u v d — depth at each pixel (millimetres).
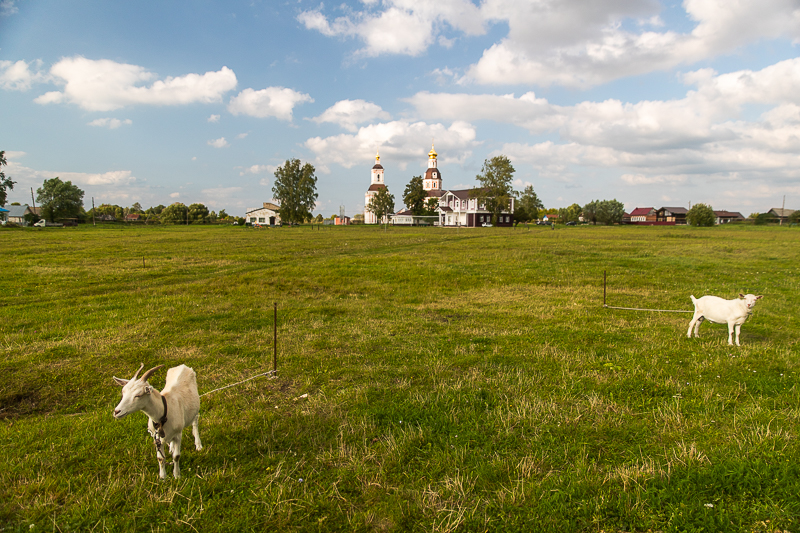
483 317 13125
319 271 21797
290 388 7602
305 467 5113
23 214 97375
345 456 5312
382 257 27984
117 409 3959
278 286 18172
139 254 29078
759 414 6105
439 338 10742
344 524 4195
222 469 5066
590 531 4043
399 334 11133
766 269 22062
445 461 5145
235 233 60188
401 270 22172
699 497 4340
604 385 7406
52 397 7262
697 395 6938
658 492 4418
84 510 4344
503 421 6066
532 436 5746
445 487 4664
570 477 4766
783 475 4516
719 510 4125
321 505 4422
